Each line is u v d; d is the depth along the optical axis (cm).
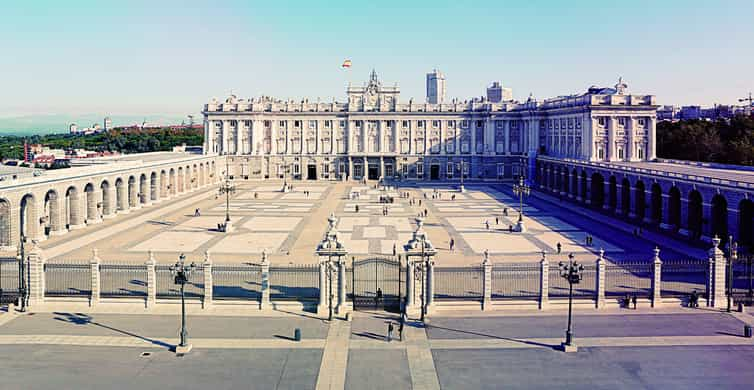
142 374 3872
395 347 4366
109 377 3822
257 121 18588
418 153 18750
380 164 18712
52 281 6028
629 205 10975
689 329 4753
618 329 4744
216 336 4569
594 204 12725
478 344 4428
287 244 8206
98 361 4081
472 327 4794
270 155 18700
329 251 5100
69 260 7050
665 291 5703
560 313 5141
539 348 4353
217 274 6406
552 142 16775
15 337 4512
